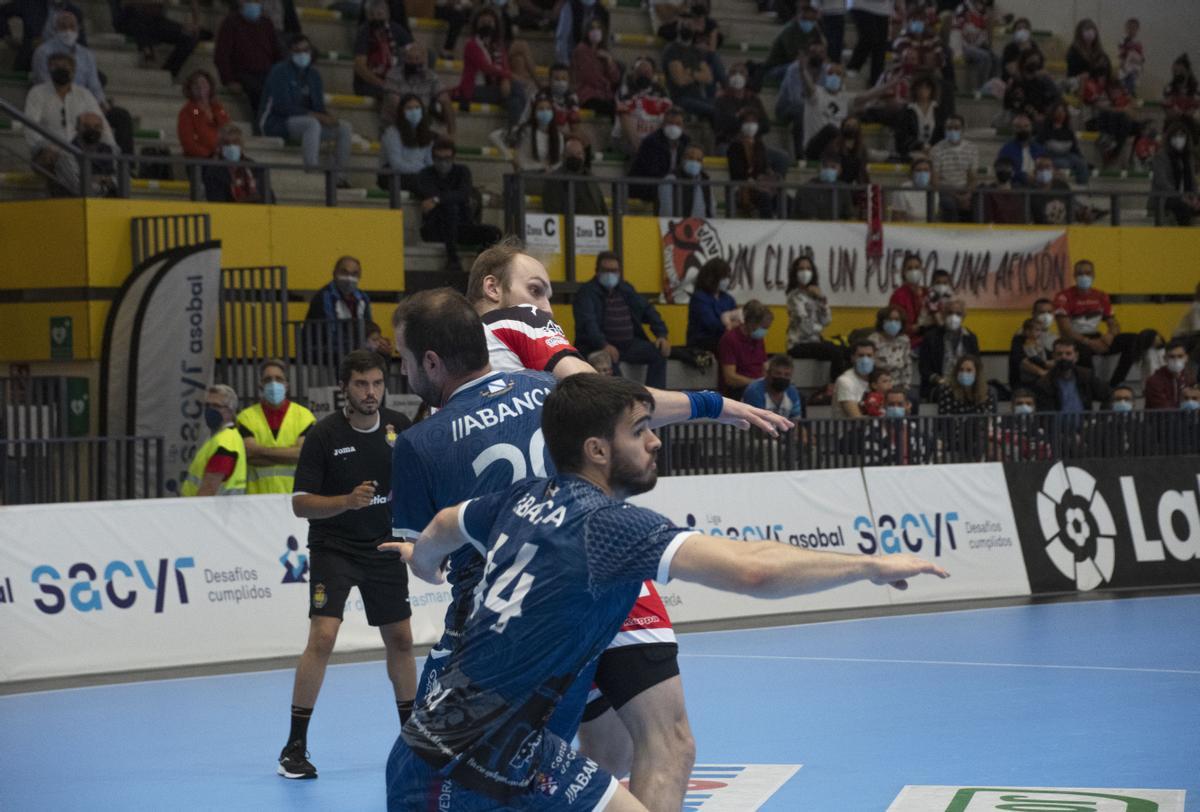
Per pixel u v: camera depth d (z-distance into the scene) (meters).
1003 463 16.02
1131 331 21.94
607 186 21.02
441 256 18.48
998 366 20.88
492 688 3.61
